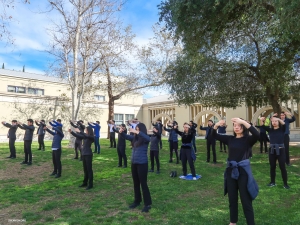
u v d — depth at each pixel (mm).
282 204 5199
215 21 9000
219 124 4133
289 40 7766
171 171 8578
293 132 21875
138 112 35500
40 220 4676
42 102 26406
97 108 30203
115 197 5914
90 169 6723
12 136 11625
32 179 7977
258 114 23062
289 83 14219
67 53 16719
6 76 24906
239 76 13734
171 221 4395
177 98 15742
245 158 3912
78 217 4699
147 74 22172
